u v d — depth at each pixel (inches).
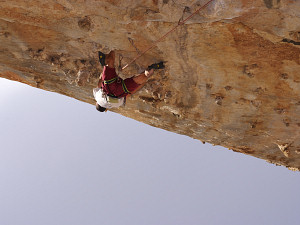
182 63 238.1
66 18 219.6
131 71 252.5
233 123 279.4
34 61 267.4
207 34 210.5
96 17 214.4
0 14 223.0
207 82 248.2
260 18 190.2
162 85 262.2
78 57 253.3
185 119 300.0
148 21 209.2
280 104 245.6
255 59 220.1
